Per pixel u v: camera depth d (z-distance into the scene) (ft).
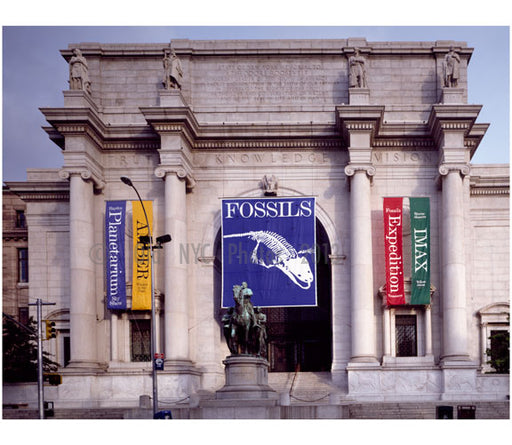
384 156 201.36
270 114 204.74
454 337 183.52
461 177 189.88
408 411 155.94
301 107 204.64
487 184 218.79
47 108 185.37
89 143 191.83
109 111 205.77
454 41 207.72
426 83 206.80
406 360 188.44
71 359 184.96
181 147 190.60
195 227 200.44
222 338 208.13
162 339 195.42
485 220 220.23
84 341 185.78
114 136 198.90
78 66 193.47
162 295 194.70
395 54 207.92
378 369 181.68
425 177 200.34
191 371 184.65
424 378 181.98
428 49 207.00
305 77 206.69
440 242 197.06
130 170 200.95
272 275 192.54
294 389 187.83
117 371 184.34
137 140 199.82
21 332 191.72
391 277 190.29
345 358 193.47
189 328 195.52
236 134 199.62
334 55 207.51
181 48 206.39
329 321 223.51
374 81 207.10
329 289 225.56
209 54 207.21
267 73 207.00
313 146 201.57
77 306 185.98
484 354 210.59
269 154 202.28
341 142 200.54
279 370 222.07
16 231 243.60
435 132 195.00
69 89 192.34
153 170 200.95
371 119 188.85
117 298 191.21
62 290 206.80
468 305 190.80
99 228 198.80
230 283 192.75
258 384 154.30
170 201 189.47
